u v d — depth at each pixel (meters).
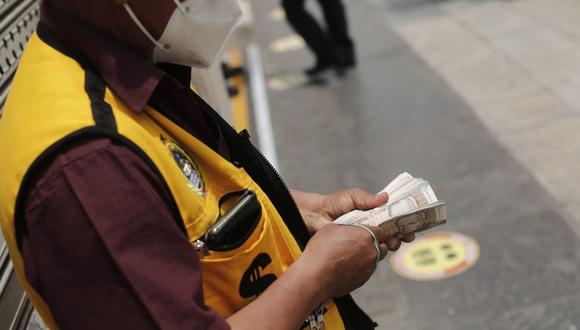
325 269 1.29
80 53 1.23
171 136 1.24
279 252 1.37
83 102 1.12
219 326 1.11
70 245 1.04
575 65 6.10
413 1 8.98
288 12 7.16
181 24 1.23
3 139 1.15
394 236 1.53
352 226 1.39
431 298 3.62
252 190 1.31
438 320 3.46
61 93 1.13
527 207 4.22
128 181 1.06
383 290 3.75
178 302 1.07
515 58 6.54
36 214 1.04
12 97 1.20
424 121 5.70
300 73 7.43
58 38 1.24
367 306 3.65
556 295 3.46
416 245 4.06
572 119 5.18
